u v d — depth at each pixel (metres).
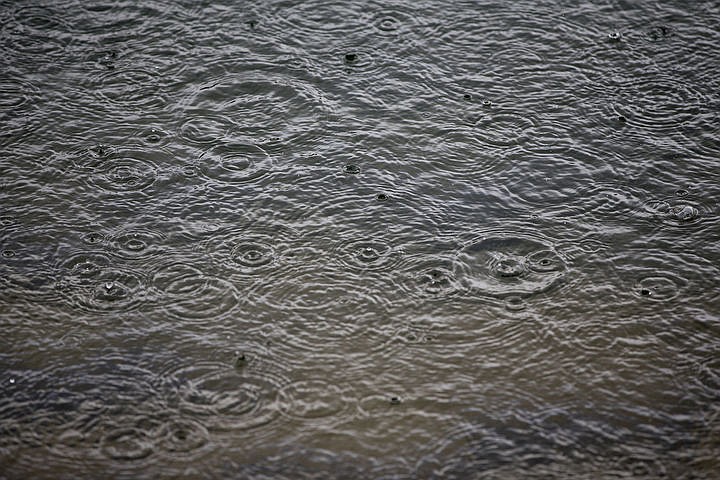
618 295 3.07
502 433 2.63
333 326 2.95
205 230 3.28
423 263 3.17
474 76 3.94
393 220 3.32
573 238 3.27
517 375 2.81
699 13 4.26
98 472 2.52
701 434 2.64
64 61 4.00
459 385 2.77
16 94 3.82
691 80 3.92
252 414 2.68
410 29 4.18
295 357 2.85
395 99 3.83
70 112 3.75
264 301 3.03
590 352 2.88
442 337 2.92
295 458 2.55
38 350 2.85
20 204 3.35
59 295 3.03
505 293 3.07
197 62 4.00
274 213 3.35
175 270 3.13
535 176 3.51
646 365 2.84
